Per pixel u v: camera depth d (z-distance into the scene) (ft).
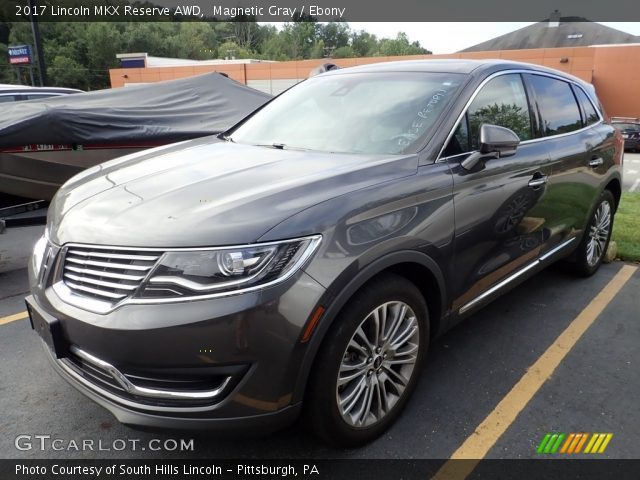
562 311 12.86
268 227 6.36
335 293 6.61
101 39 195.72
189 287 6.11
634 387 9.63
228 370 6.20
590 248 14.58
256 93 24.41
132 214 7.00
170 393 6.32
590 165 13.07
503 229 9.87
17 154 15.74
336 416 7.16
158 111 19.48
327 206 6.86
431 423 8.54
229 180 7.78
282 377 6.39
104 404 6.72
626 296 13.80
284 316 6.23
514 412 8.86
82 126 16.71
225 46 241.14
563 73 13.57
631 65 82.89
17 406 9.07
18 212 15.88
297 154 9.12
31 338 11.63
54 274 7.25
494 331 11.77
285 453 7.88
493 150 8.99
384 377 7.96
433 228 8.05
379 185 7.58
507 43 159.84
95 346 6.43
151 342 6.08
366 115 9.93
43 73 58.13
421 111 9.43
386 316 7.70
